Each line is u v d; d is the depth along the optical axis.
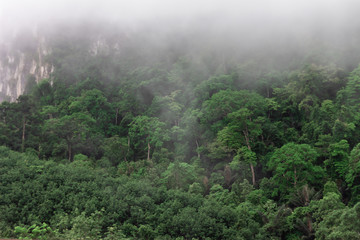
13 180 45.66
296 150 51.78
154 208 43.25
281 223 41.53
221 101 73.56
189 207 42.25
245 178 58.41
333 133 57.41
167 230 39.47
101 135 88.00
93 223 34.12
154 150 79.12
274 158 54.56
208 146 69.62
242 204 47.06
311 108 71.75
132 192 45.62
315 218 39.56
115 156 77.62
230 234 37.88
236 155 63.28
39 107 102.06
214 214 40.94
